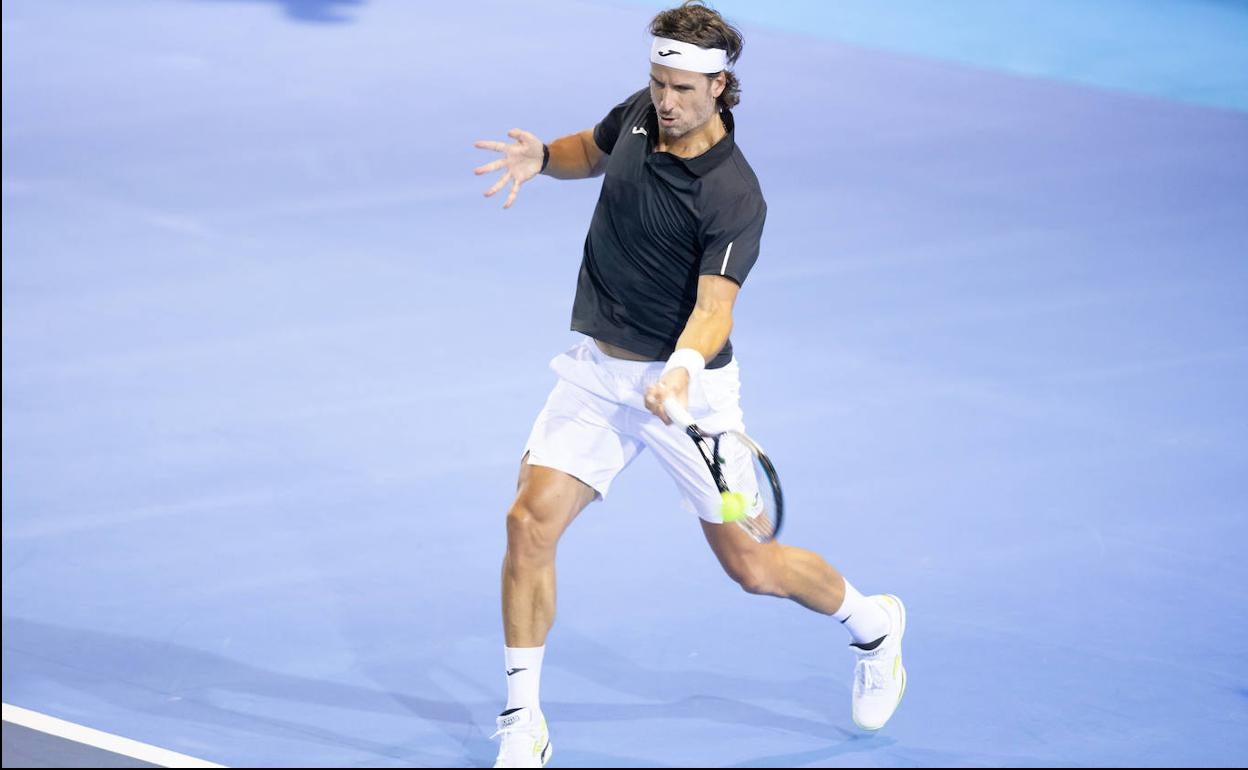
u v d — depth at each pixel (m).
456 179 39.09
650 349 16.81
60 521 22.14
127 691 18.11
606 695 18.41
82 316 29.92
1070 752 17.38
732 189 16.17
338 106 45.34
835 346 29.41
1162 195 39.88
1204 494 23.86
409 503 23.02
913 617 20.14
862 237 35.81
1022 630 19.89
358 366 27.95
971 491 23.77
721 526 16.95
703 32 15.75
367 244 34.34
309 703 18.05
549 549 16.66
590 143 18.11
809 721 18.00
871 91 49.06
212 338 29.06
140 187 37.69
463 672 18.83
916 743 17.56
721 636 19.73
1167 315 31.62
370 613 20.03
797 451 25.02
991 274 33.72
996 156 42.75
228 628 19.56
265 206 36.69
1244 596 20.88
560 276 32.88
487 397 26.83
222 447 24.67
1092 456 25.09
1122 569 21.50
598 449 16.86
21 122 42.56
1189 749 17.44
